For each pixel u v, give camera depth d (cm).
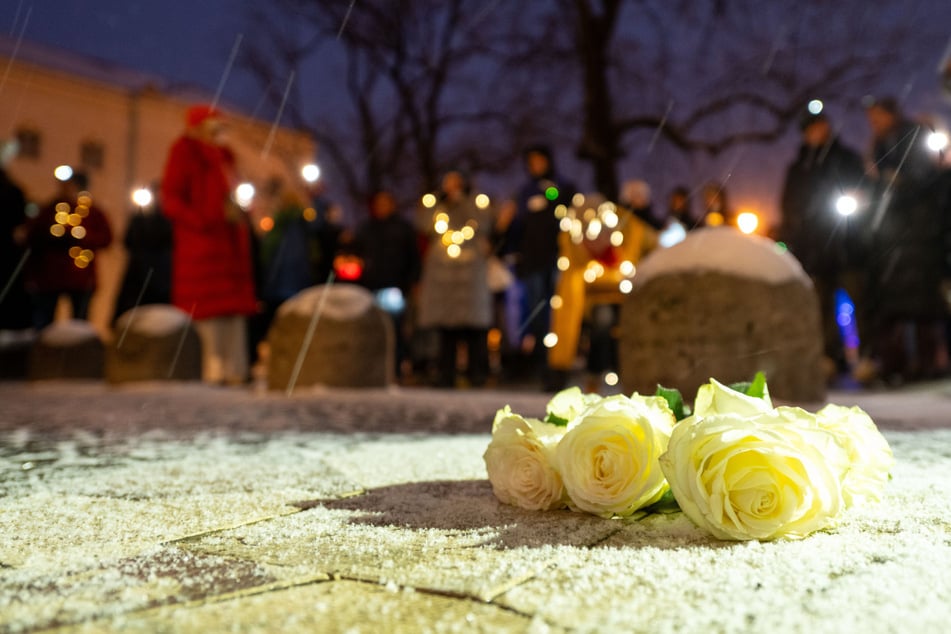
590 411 181
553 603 120
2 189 1045
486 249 880
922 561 142
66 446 356
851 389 790
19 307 1092
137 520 188
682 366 455
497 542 161
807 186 773
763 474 155
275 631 110
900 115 759
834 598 121
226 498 218
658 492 176
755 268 459
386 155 2412
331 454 317
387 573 138
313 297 722
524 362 1140
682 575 134
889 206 752
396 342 974
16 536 171
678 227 887
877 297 779
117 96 3378
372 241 951
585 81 1625
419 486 237
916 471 254
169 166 755
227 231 781
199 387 797
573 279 754
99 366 986
